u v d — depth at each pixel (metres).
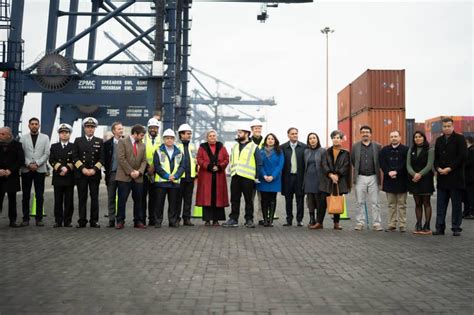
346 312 4.39
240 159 11.40
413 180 10.20
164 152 11.16
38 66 31.52
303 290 5.20
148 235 9.63
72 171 11.10
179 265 6.51
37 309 4.41
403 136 24.20
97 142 11.09
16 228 10.74
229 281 5.59
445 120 10.11
